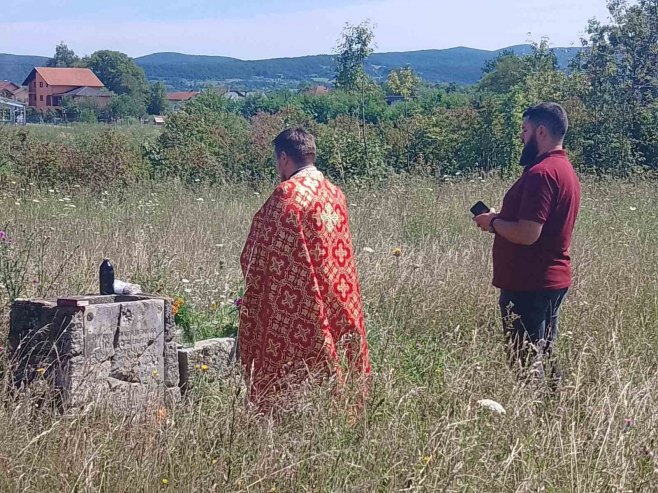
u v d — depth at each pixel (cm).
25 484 418
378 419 473
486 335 645
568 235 575
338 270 547
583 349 561
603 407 477
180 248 898
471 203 1371
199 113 2058
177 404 529
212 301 707
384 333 617
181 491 422
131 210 1255
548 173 564
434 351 590
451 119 2138
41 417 479
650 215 1302
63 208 1264
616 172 2075
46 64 14800
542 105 575
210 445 450
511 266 576
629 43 2522
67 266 730
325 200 548
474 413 469
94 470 423
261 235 547
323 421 464
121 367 535
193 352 578
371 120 3020
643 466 444
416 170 1845
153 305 548
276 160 561
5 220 1079
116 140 1711
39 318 526
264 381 541
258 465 431
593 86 2477
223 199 1424
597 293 755
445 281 774
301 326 541
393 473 427
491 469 428
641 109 2323
